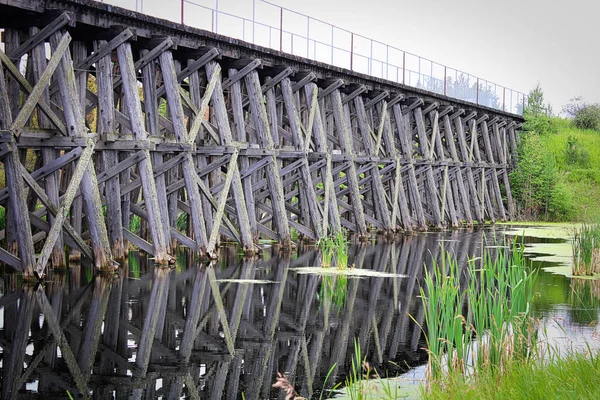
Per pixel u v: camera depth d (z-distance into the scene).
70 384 8.27
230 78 20.61
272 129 22.41
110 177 16.44
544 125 54.59
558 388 6.81
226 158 19.38
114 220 16.66
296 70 23.44
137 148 16.44
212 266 17.86
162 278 15.54
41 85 13.94
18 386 8.10
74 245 15.98
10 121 13.64
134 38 16.47
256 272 17.17
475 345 10.36
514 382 7.23
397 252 22.75
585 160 56.16
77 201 16.91
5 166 13.72
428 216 33.97
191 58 19.23
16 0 14.34
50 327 10.80
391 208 31.27
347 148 26.25
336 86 25.80
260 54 21.52
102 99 16.36
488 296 8.65
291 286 15.39
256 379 8.84
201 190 18.67
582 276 17.47
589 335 11.02
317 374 9.14
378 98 29.16
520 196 45.97
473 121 39.47
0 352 9.44
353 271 17.95
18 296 12.90
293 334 11.24
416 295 14.77
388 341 10.96
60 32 14.92
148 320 11.62
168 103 17.62
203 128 20.52
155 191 16.80
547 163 45.94
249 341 10.70
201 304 13.09
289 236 21.84
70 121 14.70
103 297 13.16
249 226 20.44
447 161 35.19
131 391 8.15
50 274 15.22
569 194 45.66
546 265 19.73
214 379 8.77
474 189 38.62
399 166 29.89
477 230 33.91
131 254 19.47
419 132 33.12
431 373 7.86
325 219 23.94
